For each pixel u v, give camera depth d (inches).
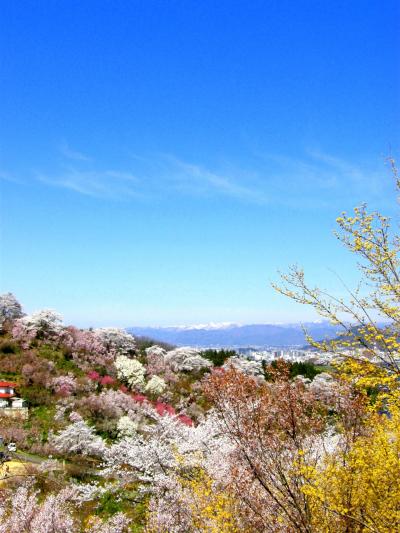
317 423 292.2
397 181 274.2
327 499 264.2
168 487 576.1
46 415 1429.6
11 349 1824.6
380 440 262.2
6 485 724.7
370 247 259.8
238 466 318.3
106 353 2180.1
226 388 304.7
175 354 2395.4
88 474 992.2
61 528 580.7
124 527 617.0
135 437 788.6
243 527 324.2
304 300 264.7
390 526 257.8
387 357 249.4
